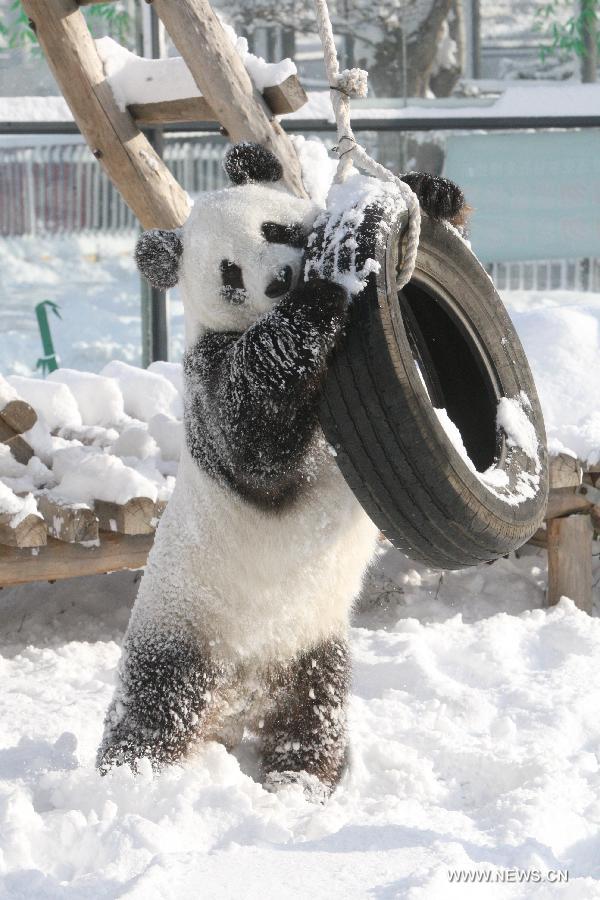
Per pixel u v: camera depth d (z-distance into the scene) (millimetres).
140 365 17047
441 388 6477
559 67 16891
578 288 17375
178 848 4824
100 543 8789
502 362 6336
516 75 16891
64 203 16734
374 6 16453
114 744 5594
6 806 5074
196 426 5340
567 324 11594
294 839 5004
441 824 5258
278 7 16344
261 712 5824
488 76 16859
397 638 9086
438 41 16641
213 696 5609
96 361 16969
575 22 16797
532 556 11266
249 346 4879
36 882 4363
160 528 5742
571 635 9109
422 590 10617
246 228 5223
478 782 6242
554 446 9859
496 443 6152
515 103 16922
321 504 5340
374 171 5598
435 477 5059
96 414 10508
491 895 4352
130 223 16859
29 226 16688
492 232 17172
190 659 5523
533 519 5863
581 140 17078
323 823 5082
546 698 7734
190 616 5523
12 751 6234
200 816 5078
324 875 4488
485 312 6293
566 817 5301
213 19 8906
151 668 5551
